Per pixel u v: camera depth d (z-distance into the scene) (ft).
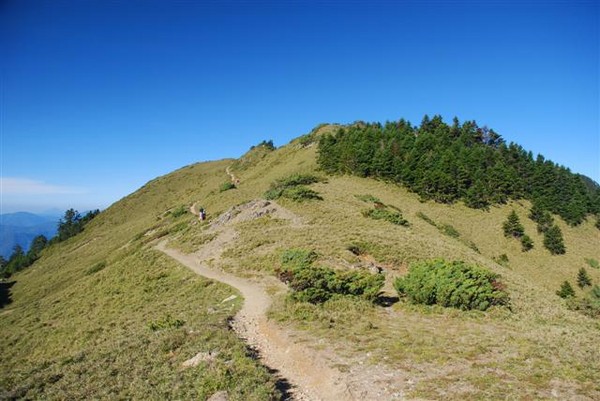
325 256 105.50
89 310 111.96
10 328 119.96
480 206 264.11
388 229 144.05
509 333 57.31
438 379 39.42
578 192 312.91
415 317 65.41
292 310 65.36
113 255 206.18
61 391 43.91
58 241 419.33
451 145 318.24
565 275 211.20
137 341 57.57
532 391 36.40
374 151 288.71
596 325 76.79
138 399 39.55
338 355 46.93
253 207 171.32
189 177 483.92
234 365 44.11
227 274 106.22
